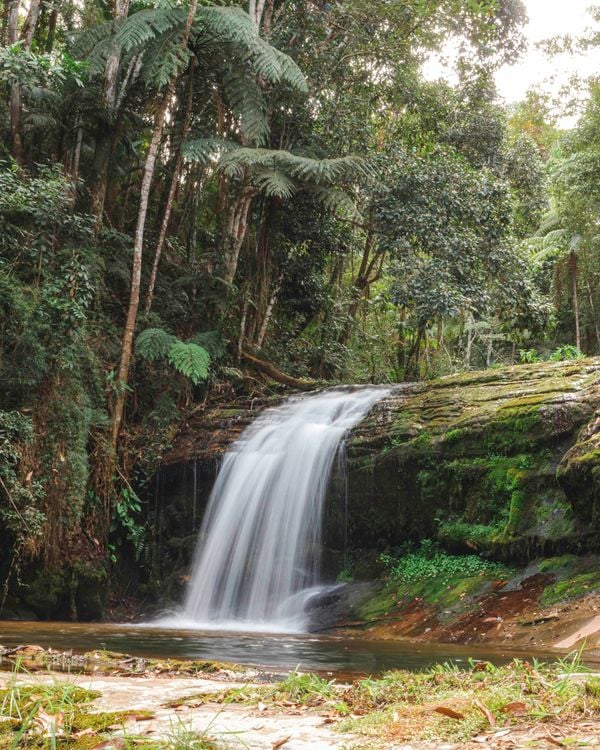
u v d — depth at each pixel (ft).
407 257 56.85
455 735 7.45
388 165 58.13
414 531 36.14
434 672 12.00
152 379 48.42
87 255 44.39
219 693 10.99
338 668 18.08
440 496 35.45
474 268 58.18
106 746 7.44
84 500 41.19
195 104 55.26
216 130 57.36
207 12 48.67
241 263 60.34
